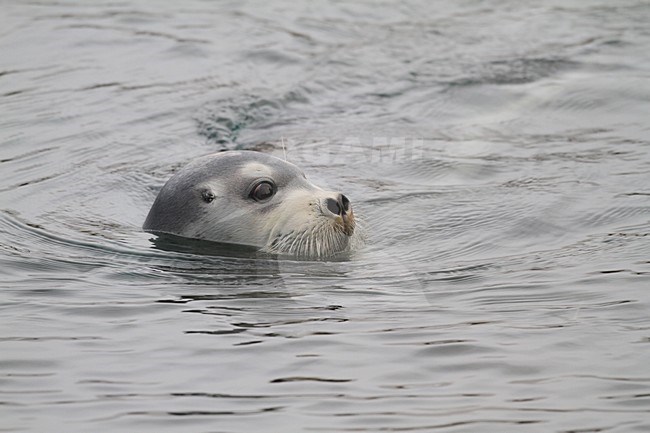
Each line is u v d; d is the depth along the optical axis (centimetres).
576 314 2539
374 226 3325
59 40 5319
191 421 2020
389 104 4650
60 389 2159
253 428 1992
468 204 3484
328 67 5062
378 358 2300
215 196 3216
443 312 2589
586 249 3045
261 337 2427
